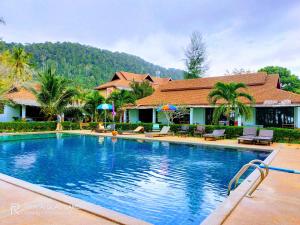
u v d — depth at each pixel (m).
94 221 4.07
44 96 26.11
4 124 22.59
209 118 25.20
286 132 16.42
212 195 6.67
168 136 20.92
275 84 24.22
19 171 9.35
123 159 11.86
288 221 4.20
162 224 4.96
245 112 18.17
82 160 11.58
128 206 5.89
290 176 7.18
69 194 6.74
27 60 36.66
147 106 26.67
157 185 7.60
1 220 4.09
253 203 5.02
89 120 32.50
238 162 11.27
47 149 15.02
